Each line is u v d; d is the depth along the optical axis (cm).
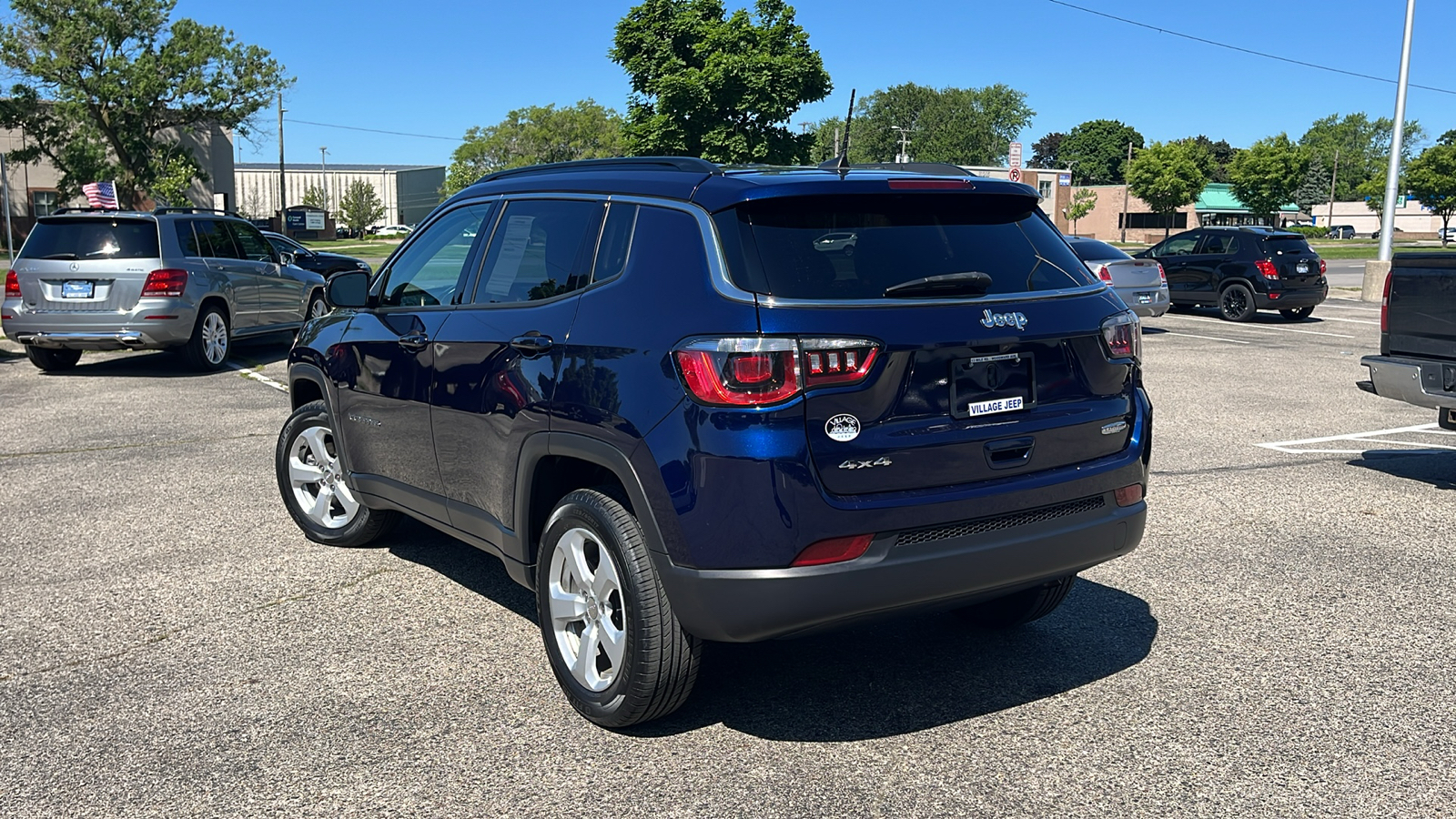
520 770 338
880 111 13475
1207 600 489
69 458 786
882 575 325
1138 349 390
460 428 424
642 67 4575
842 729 365
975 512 338
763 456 313
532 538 399
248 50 6391
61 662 424
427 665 418
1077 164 14775
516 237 422
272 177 13025
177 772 338
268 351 1471
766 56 4416
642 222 363
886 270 339
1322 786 326
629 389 339
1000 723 368
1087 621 464
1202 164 10244
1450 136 8650
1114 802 318
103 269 1177
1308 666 416
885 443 326
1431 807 314
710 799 321
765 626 321
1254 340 1556
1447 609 477
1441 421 684
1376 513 632
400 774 336
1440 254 655
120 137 6241
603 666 377
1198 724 367
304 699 389
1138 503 384
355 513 557
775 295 321
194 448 818
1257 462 765
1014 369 351
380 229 13125
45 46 5906
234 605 485
